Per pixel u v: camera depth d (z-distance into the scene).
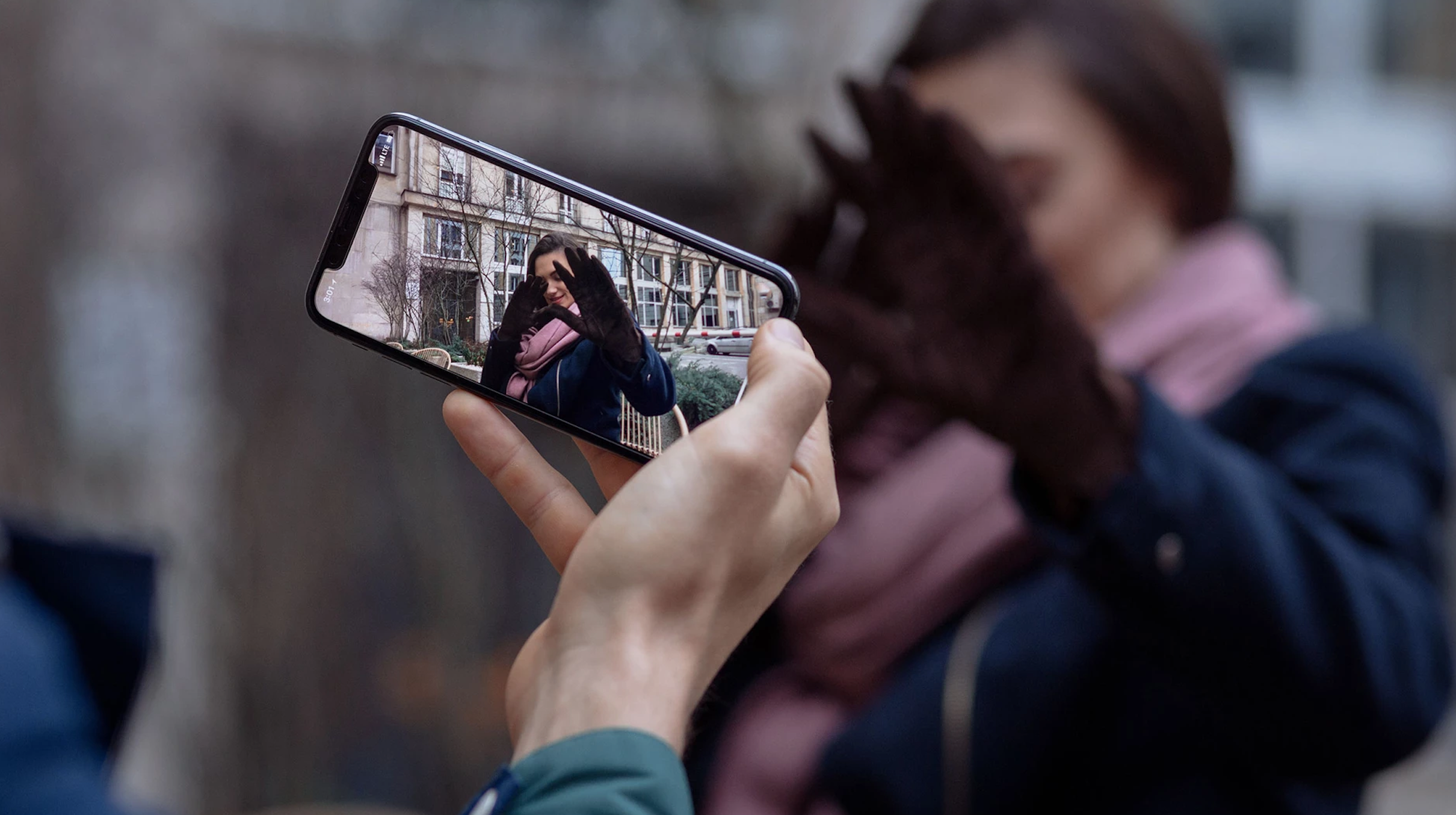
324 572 3.02
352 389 3.05
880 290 1.11
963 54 1.16
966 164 0.87
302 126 2.96
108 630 0.95
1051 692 1.03
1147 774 1.01
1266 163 5.29
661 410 0.66
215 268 2.95
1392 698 0.92
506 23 2.98
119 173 2.84
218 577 2.91
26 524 0.96
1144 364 1.14
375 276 0.66
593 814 0.46
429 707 3.10
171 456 2.89
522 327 0.67
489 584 3.16
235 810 2.91
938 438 1.18
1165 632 0.89
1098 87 1.12
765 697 1.20
